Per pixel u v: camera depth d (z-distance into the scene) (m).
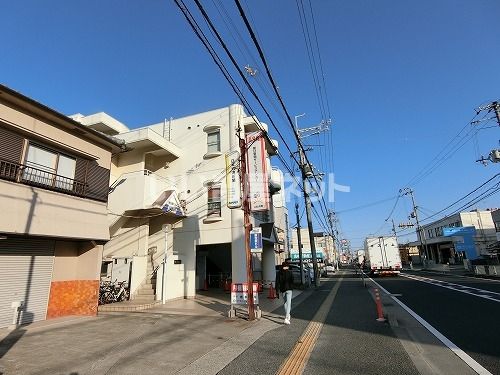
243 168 11.47
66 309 11.12
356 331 8.00
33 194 9.49
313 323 9.26
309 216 23.84
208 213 18.02
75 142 11.27
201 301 15.14
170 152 19.00
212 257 24.00
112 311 12.30
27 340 7.62
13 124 9.23
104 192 12.26
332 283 26.05
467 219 50.72
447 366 5.25
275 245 25.08
